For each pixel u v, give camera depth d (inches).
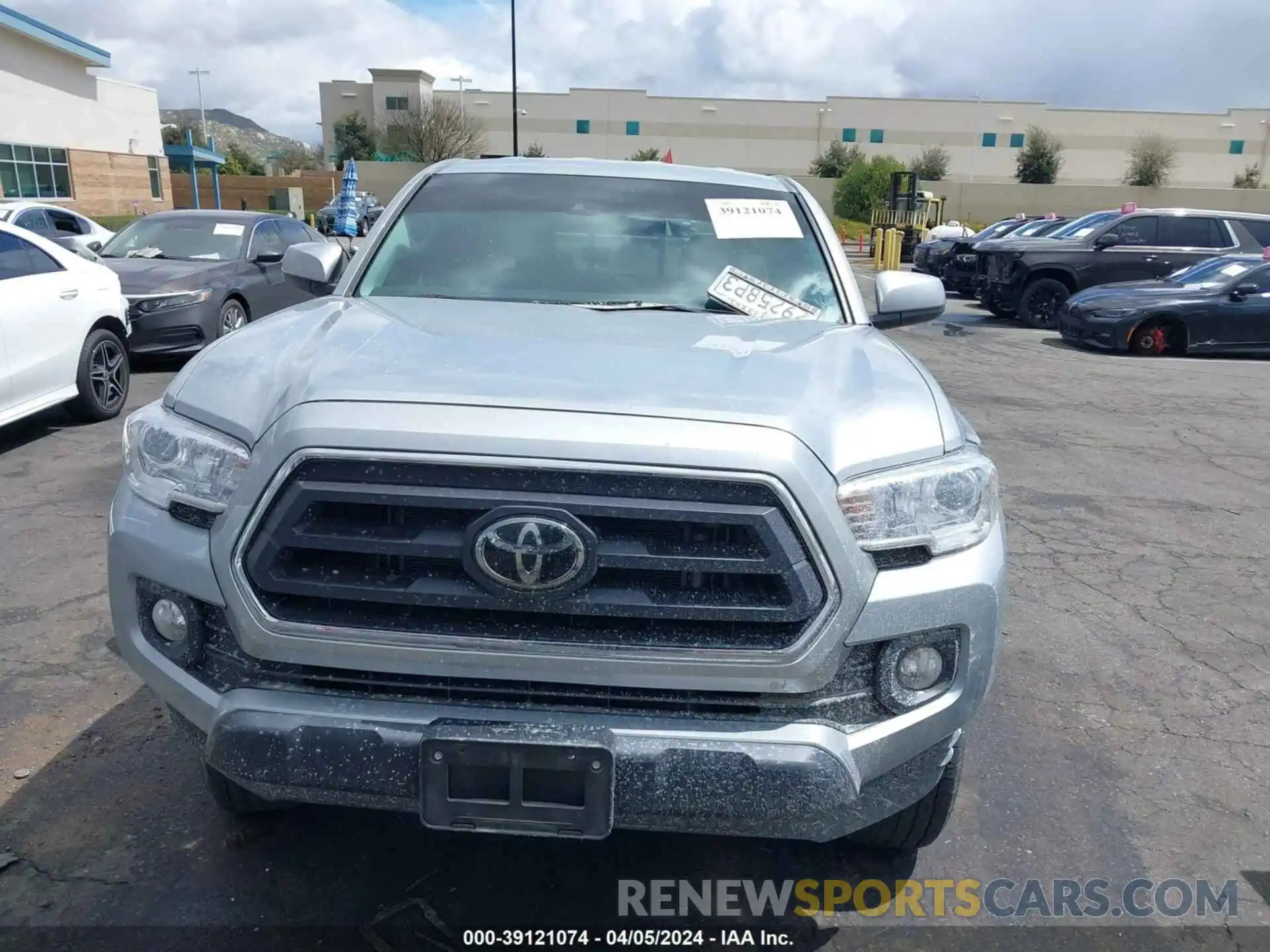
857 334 119.2
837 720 83.6
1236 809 122.4
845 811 84.6
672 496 77.3
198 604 85.4
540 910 100.3
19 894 99.5
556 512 76.6
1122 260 599.5
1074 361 482.3
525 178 149.5
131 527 88.5
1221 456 300.8
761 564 77.8
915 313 142.6
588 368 89.6
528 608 78.7
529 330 106.2
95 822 111.0
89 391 282.5
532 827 79.7
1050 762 131.3
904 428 87.8
